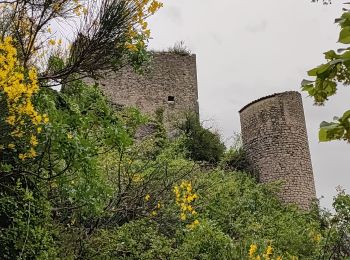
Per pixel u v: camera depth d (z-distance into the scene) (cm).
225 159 1551
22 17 460
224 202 1016
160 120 1855
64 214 570
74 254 545
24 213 441
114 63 492
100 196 486
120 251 612
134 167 798
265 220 1079
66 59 491
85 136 480
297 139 2220
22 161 422
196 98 2331
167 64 2364
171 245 711
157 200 709
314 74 153
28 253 434
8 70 349
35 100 429
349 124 149
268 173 2166
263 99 2305
